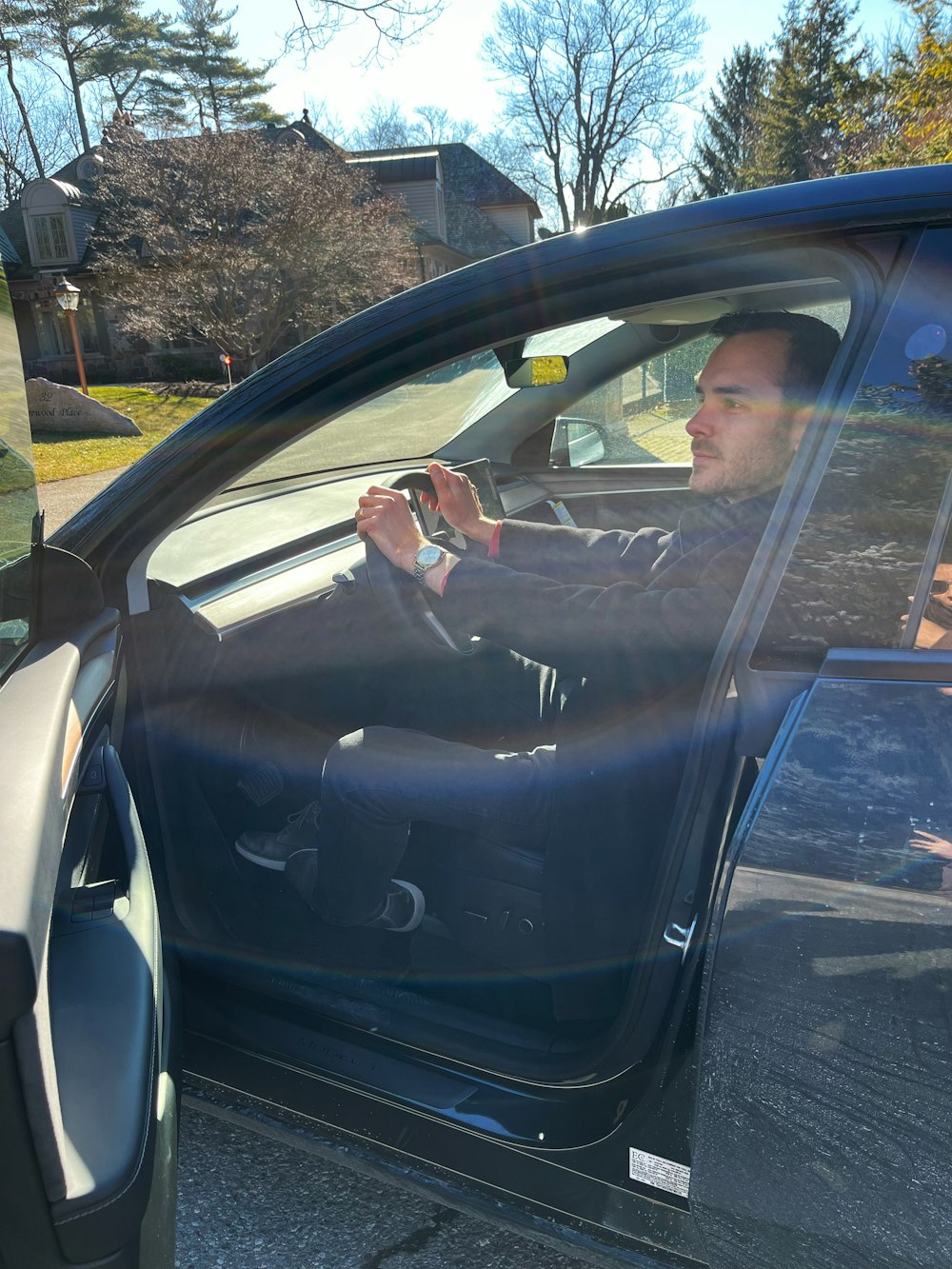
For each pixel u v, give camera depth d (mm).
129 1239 848
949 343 994
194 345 26875
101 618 1320
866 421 1023
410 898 1671
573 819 1360
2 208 39688
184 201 19656
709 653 1210
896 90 13719
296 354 1334
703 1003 1084
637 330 2699
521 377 2234
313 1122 1491
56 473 10203
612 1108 1251
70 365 27703
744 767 1117
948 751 968
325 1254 1560
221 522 2086
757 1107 1074
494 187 39875
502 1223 1378
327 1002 1502
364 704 1970
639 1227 1273
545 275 1189
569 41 39500
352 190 20609
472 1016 1461
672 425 2867
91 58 36812
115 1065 892
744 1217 1124
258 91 38281
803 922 1019
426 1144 1394
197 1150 1752
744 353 1332
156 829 1536
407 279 22312
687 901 1157
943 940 955
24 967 747
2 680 1087
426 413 2697
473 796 1510
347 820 1590
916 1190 1005
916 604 1008
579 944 1383
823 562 1046
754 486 1377
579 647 1304
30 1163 795
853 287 1045
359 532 1509
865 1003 999
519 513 2865
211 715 1739
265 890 1836
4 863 802
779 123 33938
